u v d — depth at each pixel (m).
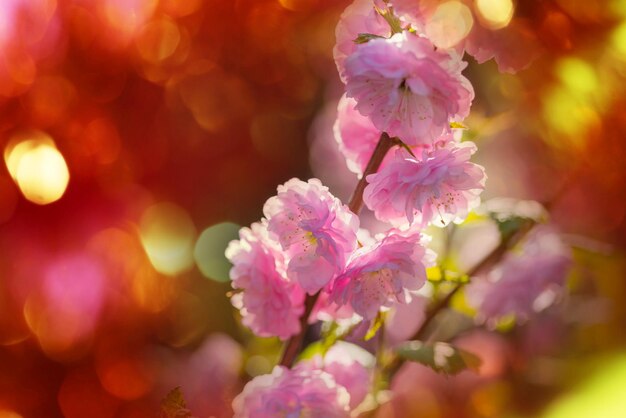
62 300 0.81
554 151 0.69
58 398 0.78
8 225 0.80
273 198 0.52
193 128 0.90
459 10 0.51
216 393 0.63
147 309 0.82
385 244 0.52
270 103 0.95
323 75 0.97
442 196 0.52
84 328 0.81
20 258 0.80
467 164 0.52
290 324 0.54
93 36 0.81
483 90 0.71
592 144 0.66
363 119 0.54
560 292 0.67
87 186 0.83
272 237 0.52
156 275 0.84
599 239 0.71
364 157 0.54
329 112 0.91
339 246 0.52
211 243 0.88
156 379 0.75
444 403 0.71
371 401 0.58
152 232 0.87
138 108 0.85
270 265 0.53
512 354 0.71
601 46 0.63
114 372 0.78
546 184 0.72
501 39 0.53
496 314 0.66
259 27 0.91
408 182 0.51
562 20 0.62
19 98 0.79
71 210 0.82
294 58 0.95
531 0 0.61
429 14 0.51
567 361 0.67
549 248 0.67
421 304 0.71
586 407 0.58
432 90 0.51
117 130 0.84
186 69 0.88
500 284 0.66
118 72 0.83
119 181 0.85
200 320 0.81
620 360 0.60
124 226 0.84
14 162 0.79
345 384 0.57
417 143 0.51
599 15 0.62
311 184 0.52
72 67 0.81
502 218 0.61
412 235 0.52
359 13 0.52
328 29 0.94
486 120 0.63
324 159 0.88
